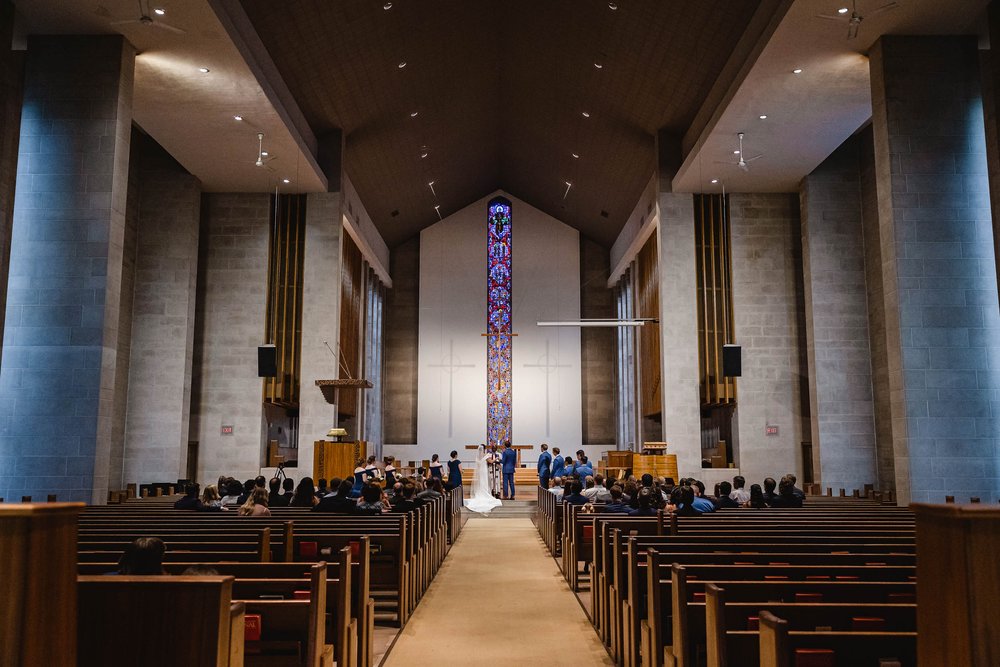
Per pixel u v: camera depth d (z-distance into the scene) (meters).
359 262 23.02
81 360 10.99
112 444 16.11
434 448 26.95
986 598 1.77
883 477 16.30
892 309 11.58
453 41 17.19
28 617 1.65
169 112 14.55
